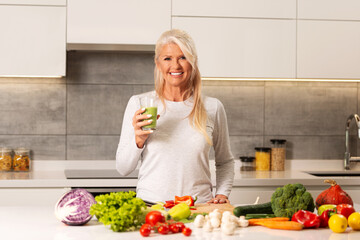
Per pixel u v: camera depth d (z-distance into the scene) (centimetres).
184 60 202
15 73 315
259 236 146
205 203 197
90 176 305
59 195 293
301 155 370
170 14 323
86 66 352
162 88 214
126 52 343
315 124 370
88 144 354
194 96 212
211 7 326
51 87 350
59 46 318
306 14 333
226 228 147
